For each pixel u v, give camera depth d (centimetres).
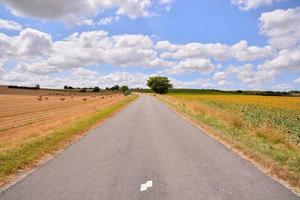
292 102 4522
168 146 1112
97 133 1466
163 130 1568
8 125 2277
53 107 4331
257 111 3045
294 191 615
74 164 835
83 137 1338
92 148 1075
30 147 1047
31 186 641
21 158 877
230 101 4822
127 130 1572
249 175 731
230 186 646
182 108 3338
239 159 902
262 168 799
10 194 592
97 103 5247
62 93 11531
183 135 1391
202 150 1038
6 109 3947
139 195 588
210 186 645
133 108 3516
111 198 571
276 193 602
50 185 648
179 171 766
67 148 1077
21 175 725
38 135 1528
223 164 840
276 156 937
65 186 641
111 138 1307
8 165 788
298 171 768
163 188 631
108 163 848
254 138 1363
